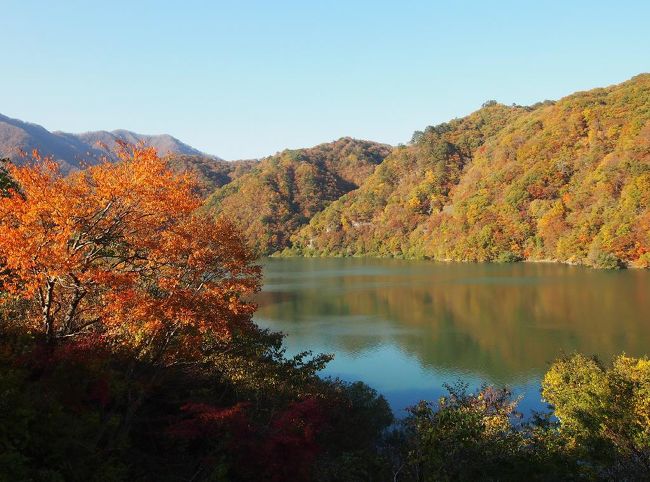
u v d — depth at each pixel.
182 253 15.01
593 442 13.65
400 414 27.12
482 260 112.31
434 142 169.88
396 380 33.53
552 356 37.16
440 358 38.19
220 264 15.57
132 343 14.02
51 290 12.80
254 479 10.58
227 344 18.20
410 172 172.50
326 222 165.38
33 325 13.60
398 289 74.44
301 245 165.62
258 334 20.95
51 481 7.58
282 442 10.88
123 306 13.33
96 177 13.14
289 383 17.16
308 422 12.07
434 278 85.31
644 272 78.94
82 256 12.95
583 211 102.19
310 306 62.62
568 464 12.22
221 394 15.59
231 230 16.27
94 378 11.05
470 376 33.88
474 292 67.69
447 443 11.28
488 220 117.19
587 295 59.84
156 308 13.46
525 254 109.12
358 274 97.62
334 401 17.70
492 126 172.75
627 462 12.41
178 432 11.06
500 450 11.76
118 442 10.51
